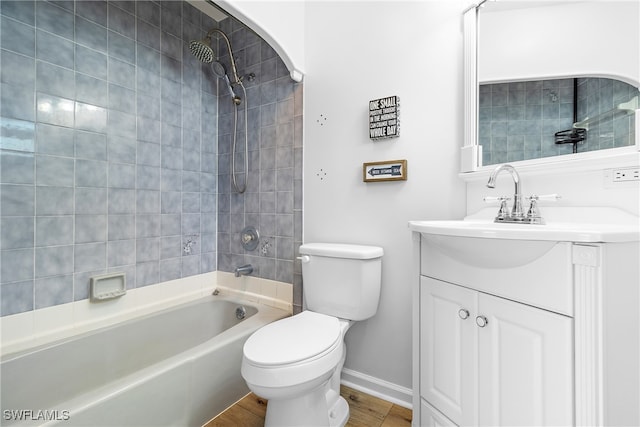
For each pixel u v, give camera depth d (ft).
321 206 5.61
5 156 4.08
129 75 5.49
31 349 4.09
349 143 5.30
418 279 3.81
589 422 2.16
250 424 4.14
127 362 5.07
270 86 6.28
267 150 6.33
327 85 5.54
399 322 4.78
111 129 5.24
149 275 5.84
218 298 6.61
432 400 3.53
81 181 4.86
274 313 5.77
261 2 4.91
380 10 5.02
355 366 5.19
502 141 3.96
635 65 2.99
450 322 3.31
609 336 2.16
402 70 4.79
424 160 4.59
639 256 2.32
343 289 4.60
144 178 5.75
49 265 4.50
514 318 2.65
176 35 6.29
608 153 3.14
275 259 6.22
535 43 3.72
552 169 3.46
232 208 6.97
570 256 2.27
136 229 5.63
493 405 2.82
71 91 4.72
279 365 3.13
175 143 6.31
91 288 4.94
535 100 3.72
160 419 3.55
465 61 4.21
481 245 2.75
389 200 4.89
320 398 3.69
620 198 3.07
